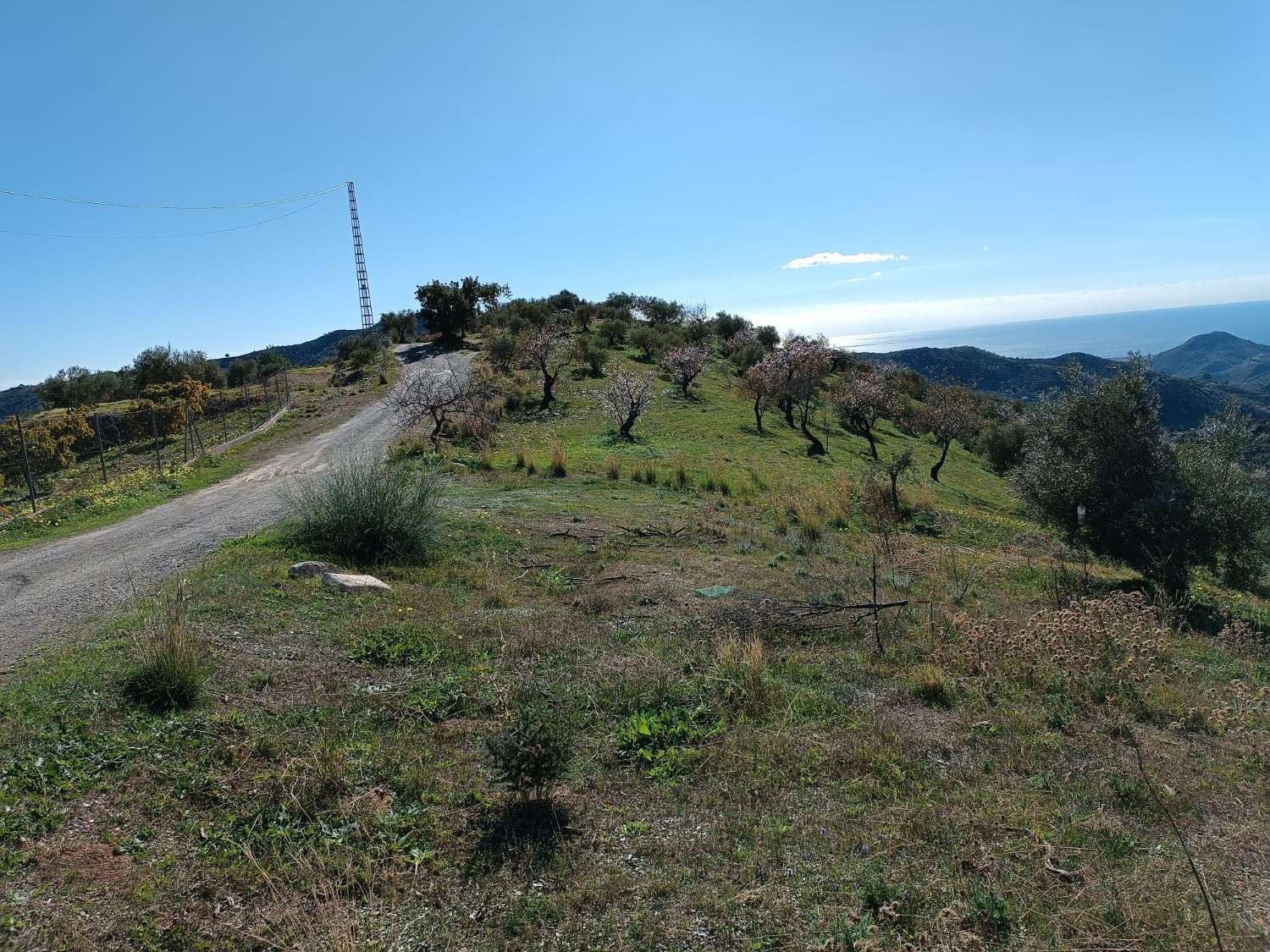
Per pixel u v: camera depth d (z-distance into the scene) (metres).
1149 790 4.71
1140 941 3.35
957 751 5.36
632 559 11.48
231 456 25.45
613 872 3.88
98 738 4.68
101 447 20.22
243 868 3.76
